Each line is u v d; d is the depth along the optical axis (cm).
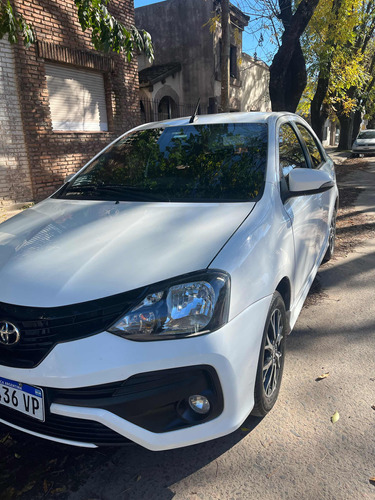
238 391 191
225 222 223
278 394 258
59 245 219
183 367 178
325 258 501
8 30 562
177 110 1812
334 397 257
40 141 856
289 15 1050
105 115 1062
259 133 306
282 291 264
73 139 938
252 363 201
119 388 176
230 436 228
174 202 259
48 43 845
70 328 179
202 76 1800
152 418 181
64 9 882
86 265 197
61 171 913
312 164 390
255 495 191
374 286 428
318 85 1380
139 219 238
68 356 176
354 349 311
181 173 288
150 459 215
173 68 1727
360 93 2056
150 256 197
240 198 254
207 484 198
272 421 238
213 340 180
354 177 1292
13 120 803
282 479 199
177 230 218
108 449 223
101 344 176
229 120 332
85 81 984
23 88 809
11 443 227
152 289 181
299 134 379
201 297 182
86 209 267
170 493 194
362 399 254
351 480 197
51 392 182
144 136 346
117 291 181
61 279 191
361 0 1237
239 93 2117
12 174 811
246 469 206
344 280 448
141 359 175
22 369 183
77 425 184
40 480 203
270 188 261
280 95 993
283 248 246
